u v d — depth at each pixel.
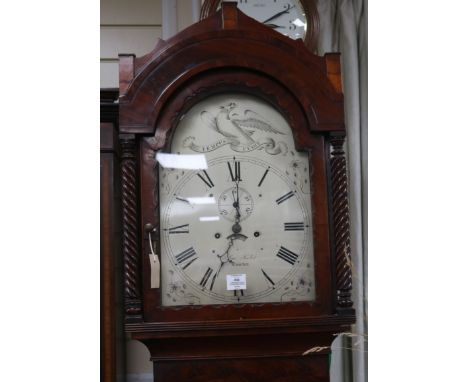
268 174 1.23
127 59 1.20
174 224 1.20
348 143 1.62
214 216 1.21
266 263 1.20
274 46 1.23
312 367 1.21
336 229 1.20
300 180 1.23
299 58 1.23
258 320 1.16
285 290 1.19
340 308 1.18
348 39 1.64
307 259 1.21
